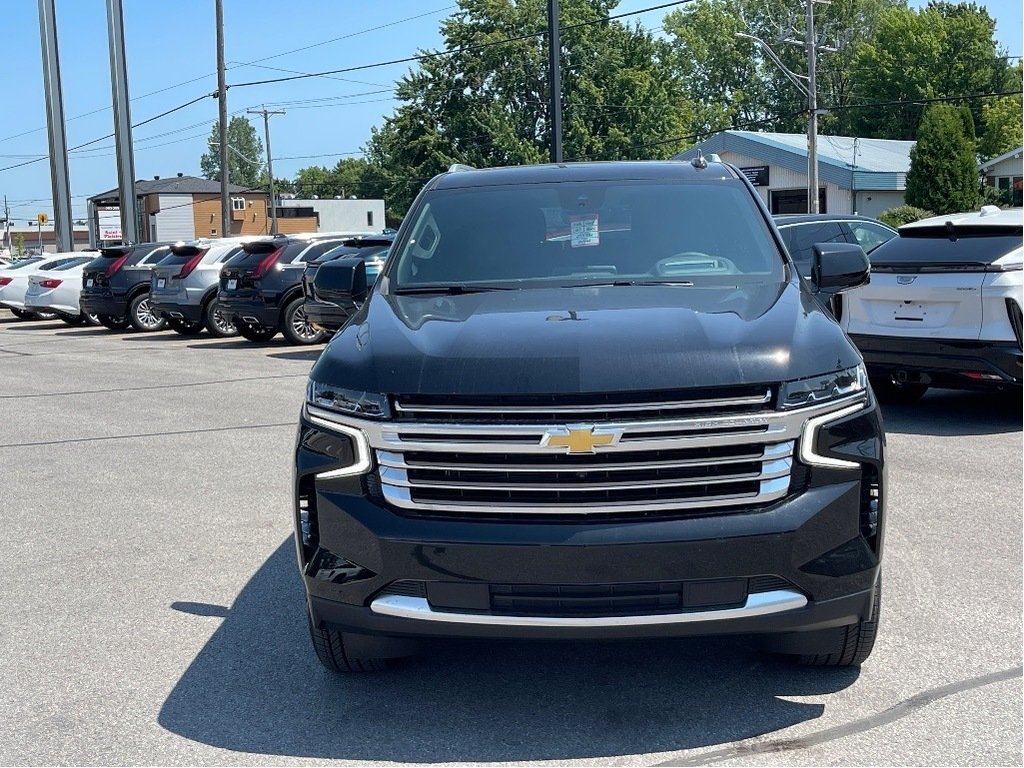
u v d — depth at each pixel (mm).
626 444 3432
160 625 4941
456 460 3529
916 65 73875
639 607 3471
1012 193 45938
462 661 4387
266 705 4047
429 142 59031
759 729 3711
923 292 8719
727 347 3586
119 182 36062
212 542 6293
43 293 26094
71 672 4418
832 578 3523
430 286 4699
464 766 3527
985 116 65250
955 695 3932
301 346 18219
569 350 3586
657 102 59500
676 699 3971
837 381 3641
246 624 4930
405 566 3539
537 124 59969
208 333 22406
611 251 4816
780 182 47219
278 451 8922
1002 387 8484
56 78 38469
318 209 91438
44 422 10977
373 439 3604
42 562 6012
